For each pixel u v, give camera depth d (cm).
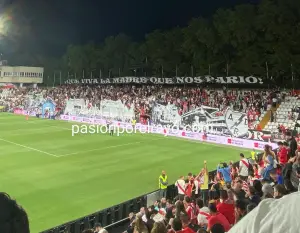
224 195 1086
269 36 5600
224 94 5672
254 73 5981
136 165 3278
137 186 2606
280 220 160
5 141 4522
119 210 1827
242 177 2047
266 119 4678
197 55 6938
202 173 2073
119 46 9756
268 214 167
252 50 5922
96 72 10238
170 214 1318
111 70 9850
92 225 1694
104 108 6438
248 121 4666
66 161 3406
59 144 4325
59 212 2070
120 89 7719
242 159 2183
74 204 2208
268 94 5191
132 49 9175
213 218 853
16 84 11075
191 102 5678
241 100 5275
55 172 2984
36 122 6581
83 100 6881
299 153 1501
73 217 1997
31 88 9875
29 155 3672
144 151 3956
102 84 9244
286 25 5341
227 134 4738
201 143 4569
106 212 1767
